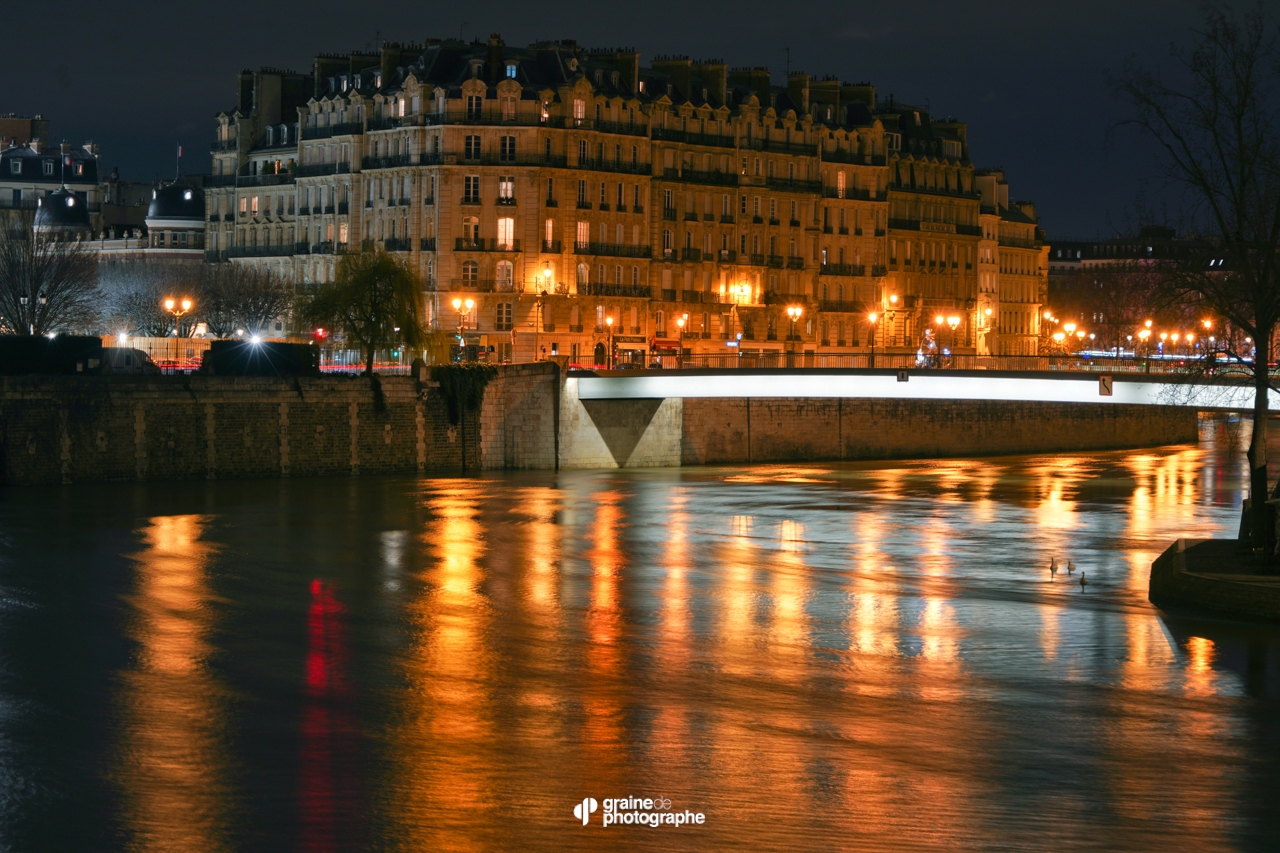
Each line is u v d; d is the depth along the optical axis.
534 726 50.50
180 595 72.31
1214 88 74.50
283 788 44.72
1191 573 69.00
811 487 122.31
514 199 168.50
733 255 186.88
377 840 40.91
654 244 179.12
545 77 172.62
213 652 60.72
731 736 49.38
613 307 175.00
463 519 99.06
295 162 189.75
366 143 178.38
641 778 45.41
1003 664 58.47
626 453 139.00
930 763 46.72
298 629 65.06
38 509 99.56
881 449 157.12
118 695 54.31
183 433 117.19
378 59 184.25
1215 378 87.00
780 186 191.12
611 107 173.12
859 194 199.50
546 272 169.00
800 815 42.59
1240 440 191.50
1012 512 106.44
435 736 49.44
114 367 126.38
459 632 64.50
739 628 65.38
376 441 126.38
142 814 42.75
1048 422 172.25
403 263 136.62
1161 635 63.03
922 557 85.12
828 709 52.41
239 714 51.91
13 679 56.34
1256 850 40.38
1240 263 75.25
